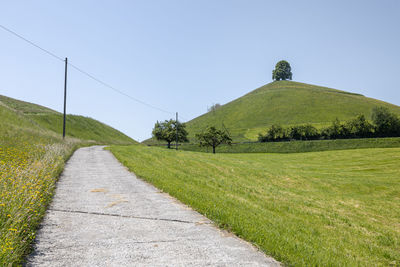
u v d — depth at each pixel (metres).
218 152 82.62
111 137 83.31
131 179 13.81
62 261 4.84
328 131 83.12
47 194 9.12
